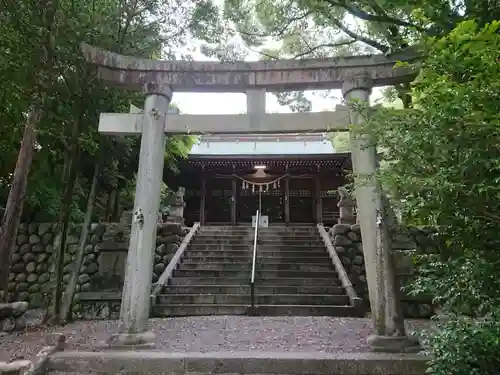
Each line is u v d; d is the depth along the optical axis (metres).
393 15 5.63
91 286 9.05
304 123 5.43
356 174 4.70
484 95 2.37
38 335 5.87
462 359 2.69
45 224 10.07
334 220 18.12
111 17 6.91
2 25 5.94
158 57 8.46
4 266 6.06
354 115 5.11
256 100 5.62
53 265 9.23
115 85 5.78
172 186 17.97
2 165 9.32
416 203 2.95
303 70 5.57
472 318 3.03
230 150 17.80
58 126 7.56
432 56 2.71
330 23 6.59
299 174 17.31
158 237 10.34
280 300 8.13
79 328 6.47
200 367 4.17
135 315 4.83
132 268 4.98
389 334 4.52
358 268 9.77
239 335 5.59
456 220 2.91
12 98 6.41
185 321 6.87
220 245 11.36
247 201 19.34
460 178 2.61
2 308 6.02
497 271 2.66
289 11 6.57
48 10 6.09
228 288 8.60
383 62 5.35
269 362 4.14
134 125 5.57
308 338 5.35
